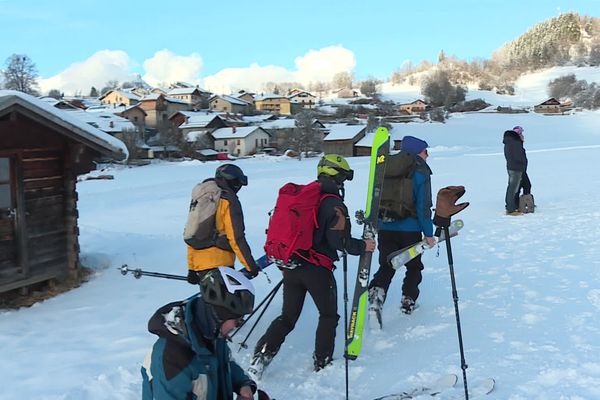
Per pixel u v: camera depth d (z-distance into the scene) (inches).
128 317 224.1
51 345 194.4
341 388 152.6
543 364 146.2
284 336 164.7
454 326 187.0
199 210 170.7
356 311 169.5
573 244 295.9
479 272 256.7
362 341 185.5
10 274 252.1
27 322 220.8
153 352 85.9
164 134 2516.0
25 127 251.9
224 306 81.8
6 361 179.5
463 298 218.2
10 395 154.0
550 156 1132.5
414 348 173.2
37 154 263.4
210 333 84.2
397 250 199.6
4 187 251.4
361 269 171.0
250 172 1290.6
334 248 159.2
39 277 262.2
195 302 85.7
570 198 486.0
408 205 197.0
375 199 184.2
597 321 175.0
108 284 275.3
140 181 1195.3
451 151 1771.7
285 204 161.8
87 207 757.3
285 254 159.3
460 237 352.2
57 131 260.4
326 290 162.6
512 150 416.5
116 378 162.9
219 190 172.4
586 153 1166.3
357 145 2354.8
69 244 279.0
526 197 420.2
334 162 164.2
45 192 268.5
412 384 146.0
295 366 170.6
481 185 711.1
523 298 208.8
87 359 179.9
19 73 3690.9
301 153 2268.7
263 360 161.8
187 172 1471.5
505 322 183.9
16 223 254.8
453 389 138.3
